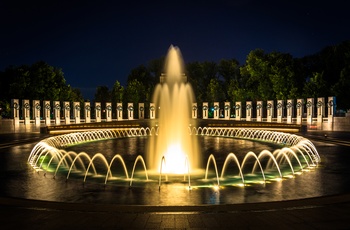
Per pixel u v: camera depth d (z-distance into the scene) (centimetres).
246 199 949
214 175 1350
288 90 5225
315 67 5834
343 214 797
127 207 870
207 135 3725
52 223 745
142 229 707
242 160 1772
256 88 5862
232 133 3884
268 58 5603
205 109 5244
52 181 1214
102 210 845
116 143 2789
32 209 853
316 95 4772
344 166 1526
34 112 4203
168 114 3300
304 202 905
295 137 2728
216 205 877
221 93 6775
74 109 4616
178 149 2266
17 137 3177
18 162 1675
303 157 1805
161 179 1271
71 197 979
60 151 2103
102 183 1185
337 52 5191
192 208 856
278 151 2153
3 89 5172
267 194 1008
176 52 3316
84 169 1484
